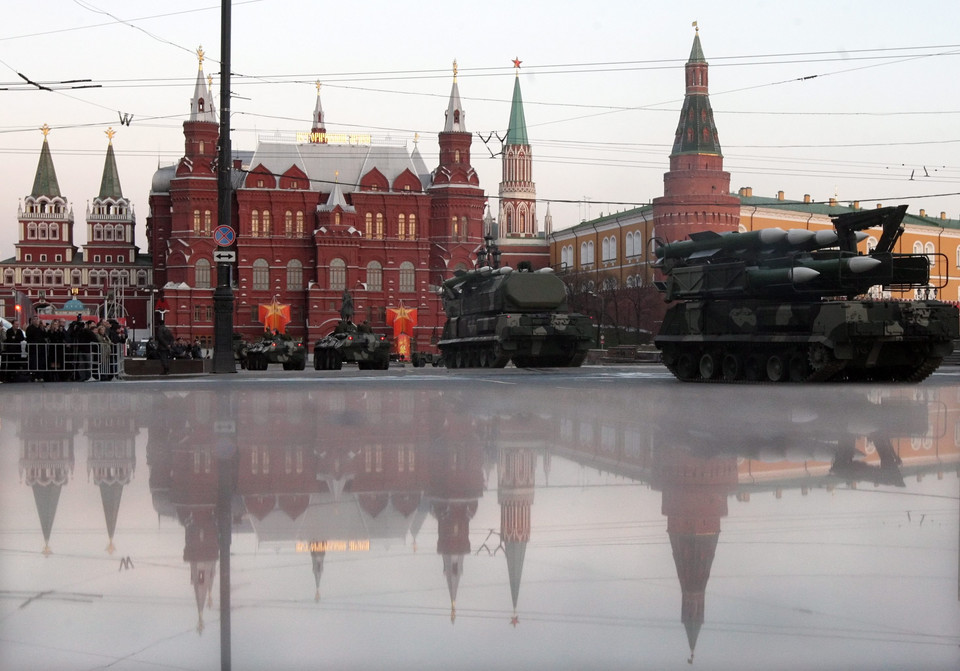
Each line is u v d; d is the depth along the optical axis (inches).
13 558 237.5
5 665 165.5
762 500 309.1
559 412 642.2
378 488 337.4
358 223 4520.2
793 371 1062.4
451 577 218.7
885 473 362.3
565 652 171.6
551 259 5861.2
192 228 4392.2
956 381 1101.1
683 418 593.6
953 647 174.2
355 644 175.6
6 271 5290.4
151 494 327.3
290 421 583.2
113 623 187.5
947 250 4731.8
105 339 1190.9
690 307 1162.6
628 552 241.3
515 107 6889.8
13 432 524.7
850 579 215.5
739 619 188.7
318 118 4963.1
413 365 2682.1
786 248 1081.4
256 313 4394.7
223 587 211.5
